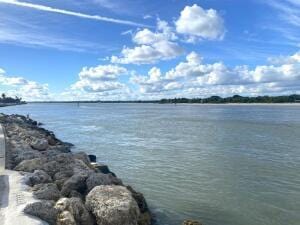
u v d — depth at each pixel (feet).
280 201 54.24
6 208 35.86
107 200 37.91
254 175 70.38
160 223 45.37
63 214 34.45
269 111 372.79
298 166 78.84
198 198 55.52
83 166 59.57
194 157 90.89
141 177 69.31
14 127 127.13
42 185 43.86
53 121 249.96
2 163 57.41
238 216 48.11
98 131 168.04
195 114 321.73
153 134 148.97
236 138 130.52
